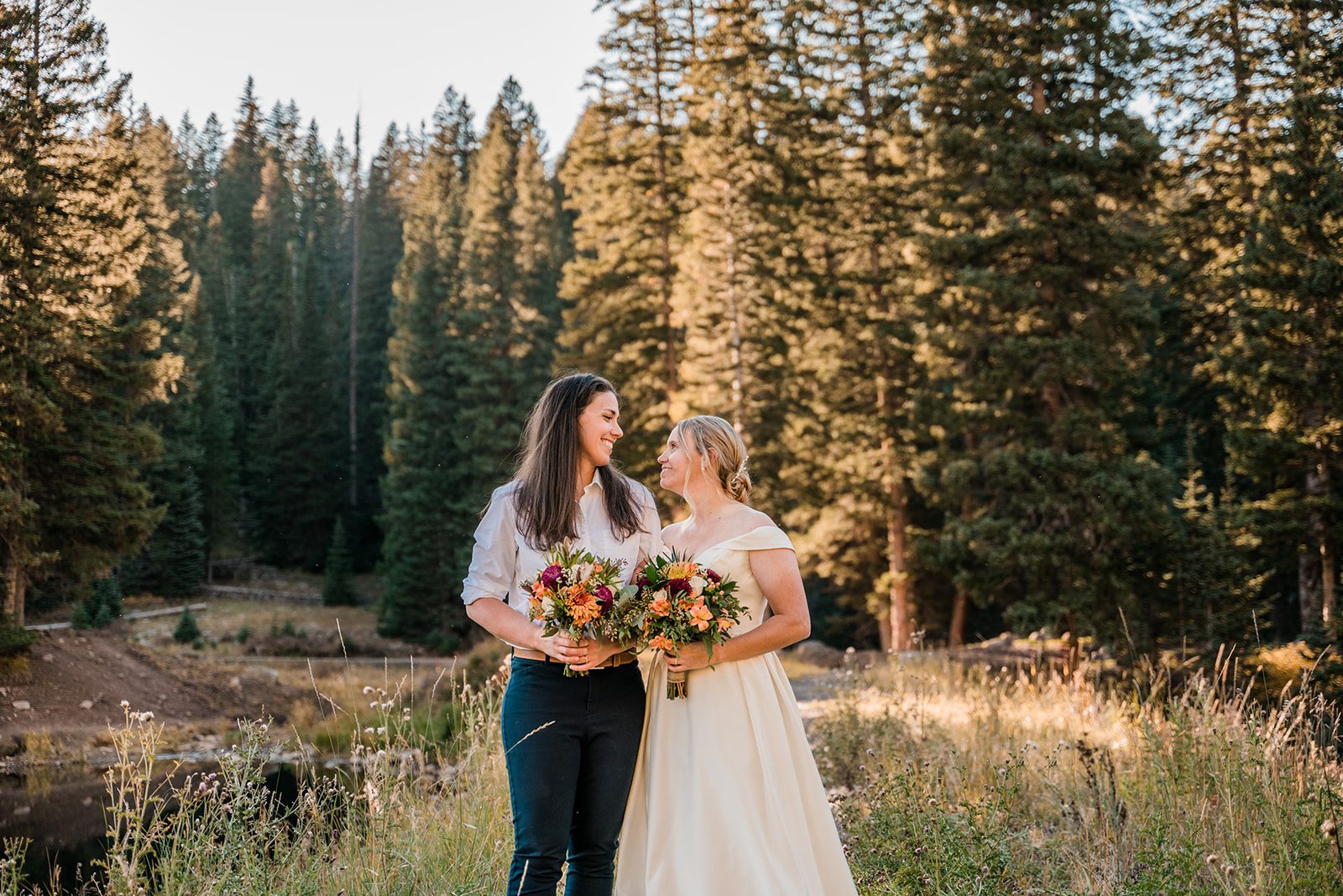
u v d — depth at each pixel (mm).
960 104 17828
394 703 4375
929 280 20141
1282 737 4738
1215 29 19438
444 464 37438
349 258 68188
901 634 22125
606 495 3145
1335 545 15898
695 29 24328
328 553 46281
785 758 3135
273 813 3588
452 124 63312
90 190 18719
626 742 2973
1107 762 4695
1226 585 14305
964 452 19234
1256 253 15797
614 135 24672
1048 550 15742
